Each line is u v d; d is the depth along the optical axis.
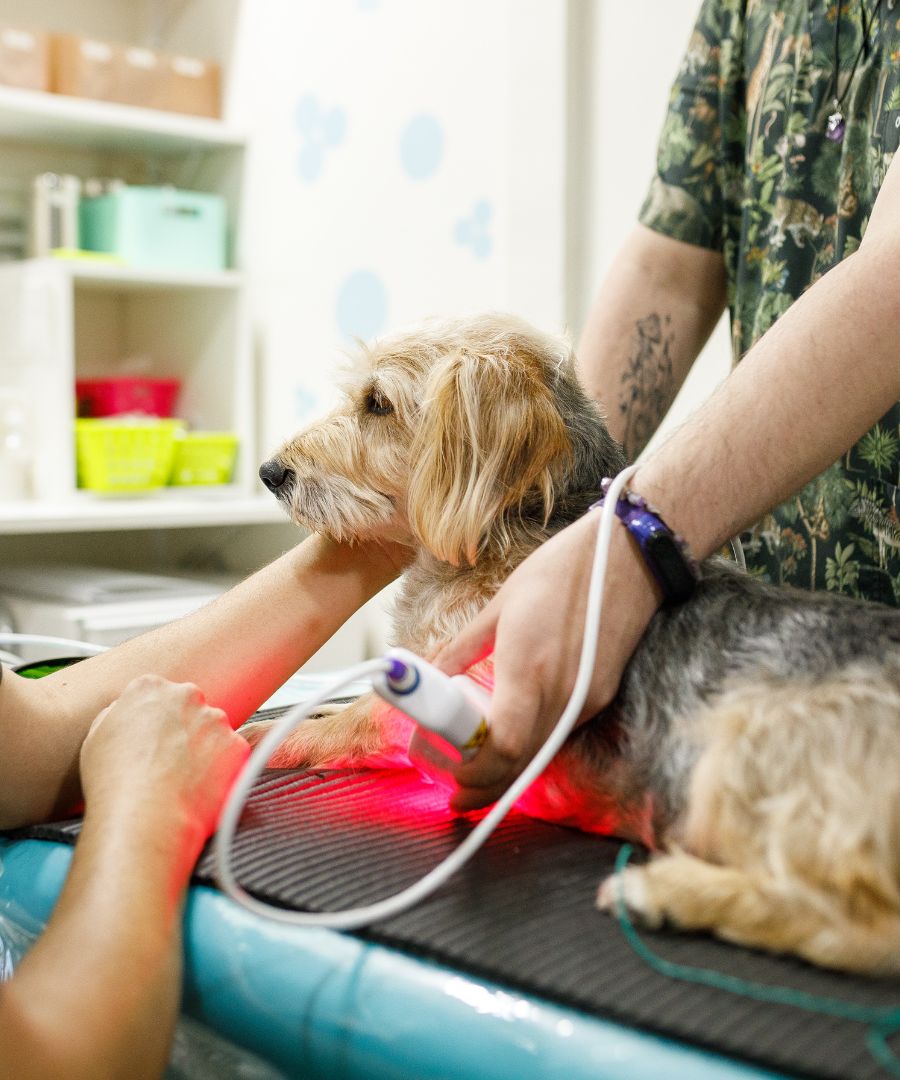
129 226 2.74
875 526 1.16
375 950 0.62
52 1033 0.54
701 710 0.78
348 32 2.69
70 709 0.84
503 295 2.38
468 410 0.99
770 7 1.21
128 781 0.71
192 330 3.00
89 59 2.71
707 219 1.31
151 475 2.69
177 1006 0.63
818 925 0.61
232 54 3.05
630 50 2.11
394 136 2.61
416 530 1.01
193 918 0.68
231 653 0.91
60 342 2.54
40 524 2.29
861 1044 0.50
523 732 0.73
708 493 0.80
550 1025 0.55
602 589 0.75
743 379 0.82
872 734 0.69
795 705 0.73
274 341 3.01
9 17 3.01
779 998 0.55
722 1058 0.51
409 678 0.70
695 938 0.63
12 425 2.64
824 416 0.81
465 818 0.82
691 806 0.75
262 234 3.01
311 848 0.74
